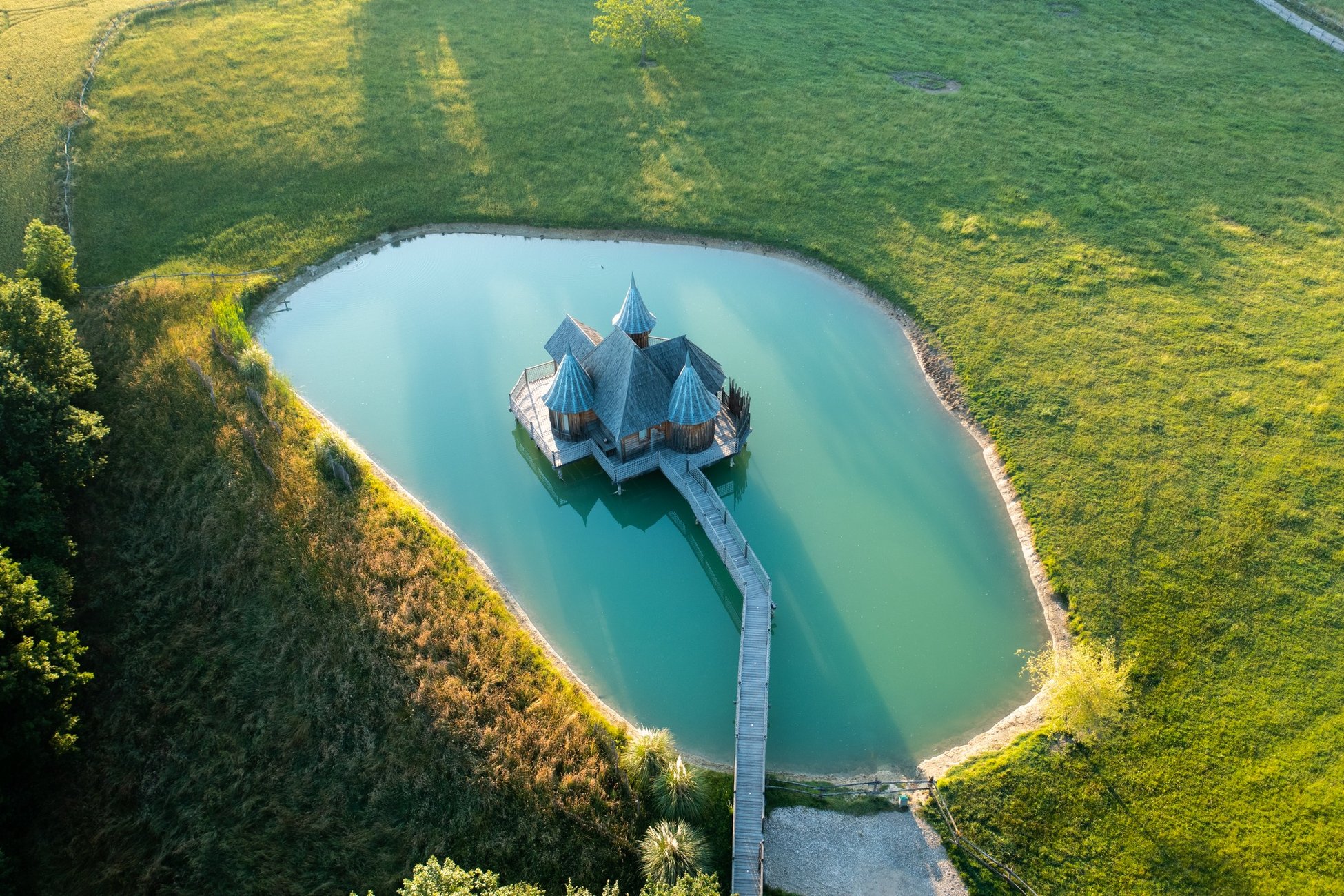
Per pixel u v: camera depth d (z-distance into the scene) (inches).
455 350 2498.8
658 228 2947.8
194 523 1875.0
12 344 1932.8
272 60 3698.3
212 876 1376.7
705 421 1959.9
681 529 2033.7
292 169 3120.1
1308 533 1886.1
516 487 2100.1
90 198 2898.6
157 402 2143.2
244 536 1825.8
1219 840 1412.4
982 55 3882.9
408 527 1903.3
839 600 1846.7
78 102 3270.2
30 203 2842.0
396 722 1526.8
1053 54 3878.0
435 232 2965.1
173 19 3912.4
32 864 1381.6
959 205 2972.4
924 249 2797.7
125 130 3179.1
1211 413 2181.3
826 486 2096.5
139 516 1905.8
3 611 1416.1
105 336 2342.5
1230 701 1595.7
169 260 2721.5
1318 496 1961.1
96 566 1806.1
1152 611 1758.1
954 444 2214.6
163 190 2974.9
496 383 2390.5
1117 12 4224.9
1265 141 3230.8
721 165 3206.2
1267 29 4045.3
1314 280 2588.6
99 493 1950.1
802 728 1624.0
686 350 2022.6
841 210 2977.4
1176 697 1604.3
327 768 1482.5
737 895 1336.1
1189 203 2925.7
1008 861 1395.2
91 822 1435.8
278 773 1477.6
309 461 2001.7
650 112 3486.7
